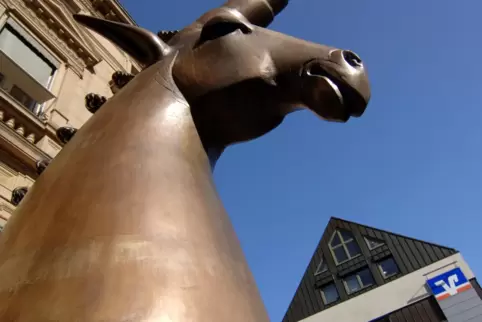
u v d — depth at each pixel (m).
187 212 0.99
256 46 1.51
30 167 4.28
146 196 0.97
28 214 0.98
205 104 1.41
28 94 5.73
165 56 1.60
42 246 0.85
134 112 1.26
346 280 15.68
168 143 1.20
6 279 0.80
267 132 1.56
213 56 1.48
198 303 0.79
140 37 1.65
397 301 13.93
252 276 1.06
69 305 0.71
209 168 1.30
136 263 0.80
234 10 1.73
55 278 0.76
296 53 1.46
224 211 1.18
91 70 7.33
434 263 14.19
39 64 6.23
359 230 16.84
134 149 1.11
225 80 1.42
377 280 14.98
